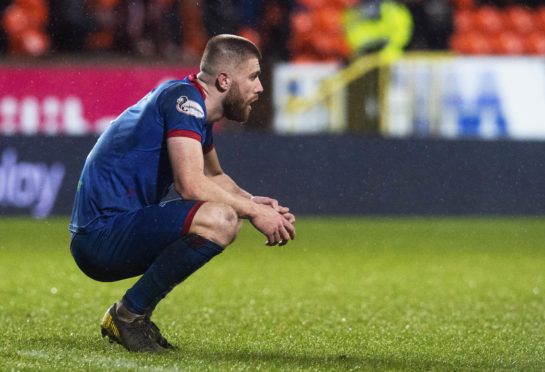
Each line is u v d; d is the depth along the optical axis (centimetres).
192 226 1203
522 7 5772
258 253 3188
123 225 1212
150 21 4925
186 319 1692
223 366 1119
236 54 1256
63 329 1494
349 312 1848
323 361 1194
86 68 4322
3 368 1085
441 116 4469
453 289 2298
